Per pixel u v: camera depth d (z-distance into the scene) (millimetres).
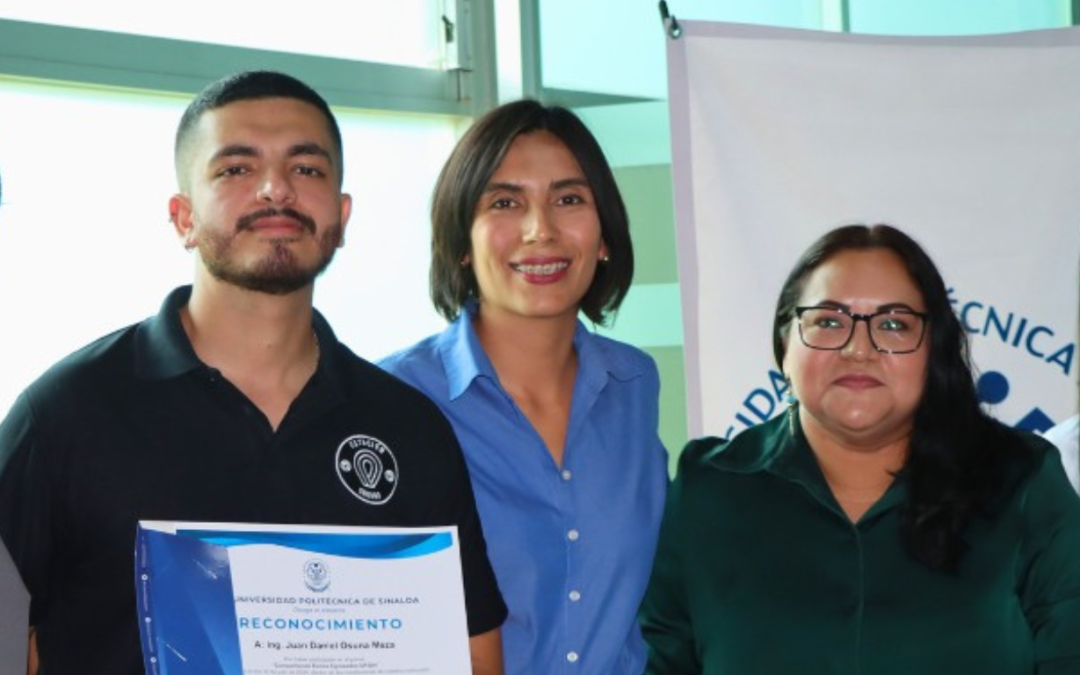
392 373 2402
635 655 2400
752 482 2303
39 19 2996
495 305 2410
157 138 3225
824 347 2207
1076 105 3213
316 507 1906
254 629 1812
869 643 2131
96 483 1813
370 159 3729
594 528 2367
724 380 3133
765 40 3162
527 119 2373
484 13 3979
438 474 2027
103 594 1805
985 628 2121
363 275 3703
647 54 4246
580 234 2373
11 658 1562
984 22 4734
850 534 2199
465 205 2389
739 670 2201
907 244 2260
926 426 2211
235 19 3396
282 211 1854
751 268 3141
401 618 1887
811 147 3166
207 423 1881
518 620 2320
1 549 1586
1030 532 2170
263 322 1915
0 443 1824
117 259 3154
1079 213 3211
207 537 1812
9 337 2980
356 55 3709
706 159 3139
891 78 3189
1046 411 3211
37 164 3018
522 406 2436
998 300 3213
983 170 3207
